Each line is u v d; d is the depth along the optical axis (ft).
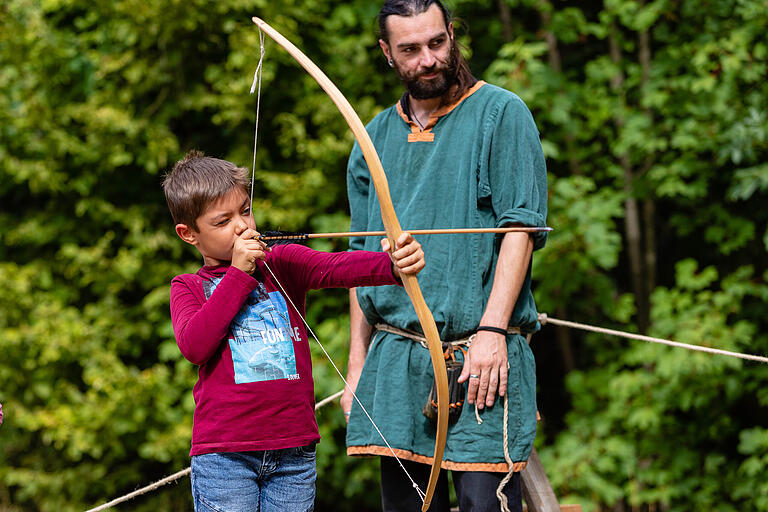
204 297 8.09
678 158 22.54
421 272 9.34
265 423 7.76
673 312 22.31
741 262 23.72
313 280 8.14
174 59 23.53
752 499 21.59
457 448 9.03
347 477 22.99
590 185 21.89
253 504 7.87
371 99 23.11
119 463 25.25
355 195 10.50
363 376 9.78
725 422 22.27
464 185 9.27
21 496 24.54
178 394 23.62
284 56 23.21
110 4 23.44
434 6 9.16
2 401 23.82
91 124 23.41
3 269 23.94
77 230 24.97
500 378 8.89
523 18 24.27
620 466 22.52
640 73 23.02
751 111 20.66
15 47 23.90
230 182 7.87
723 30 21.81
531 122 9.41
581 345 24.89
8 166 23.80
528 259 9.13
